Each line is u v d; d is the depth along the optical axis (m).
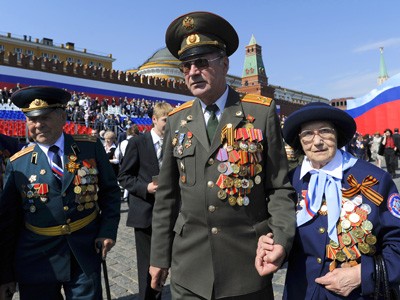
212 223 1.97
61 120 2.64
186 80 2.14
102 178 2.83
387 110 19.34
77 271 2.52
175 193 2.25
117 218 2.78
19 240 2.55
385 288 1.66
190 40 2.07
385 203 1.78
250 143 2.00
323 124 1.89
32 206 2.51
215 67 2.05
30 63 28.08
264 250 1.82
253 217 1.99
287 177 2.02
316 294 1.81
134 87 34.91
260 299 1.99
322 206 1.88
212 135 2.07
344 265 1.76
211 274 1.95
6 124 18.27
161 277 2.24
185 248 2.05
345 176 1.88
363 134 20.50
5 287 2.51
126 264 5.12
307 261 1.88
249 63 67.50
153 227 2.25
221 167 1.98
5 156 3.55
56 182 2.54
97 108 27.20
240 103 2.12
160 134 3.53
